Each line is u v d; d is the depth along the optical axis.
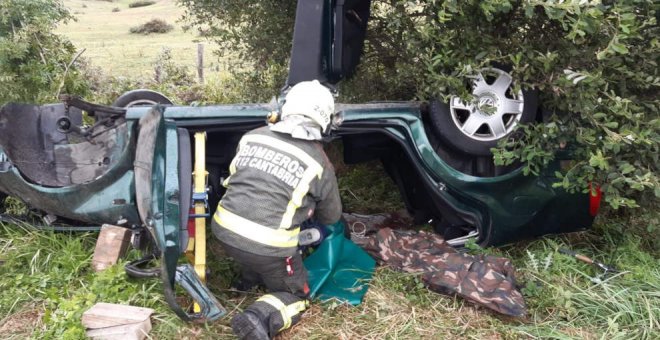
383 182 5.15
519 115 3.67
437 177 3.65
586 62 3.29
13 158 3.69
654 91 3.47
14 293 3.25
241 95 5.88
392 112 3.58
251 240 2.86
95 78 7.44
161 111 2.80
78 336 2.89
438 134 3.72
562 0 2.94
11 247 3.70
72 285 3.38
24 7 5.67
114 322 2.93
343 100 4.93
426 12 3.47
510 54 3.41
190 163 2.93
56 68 5.82
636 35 3.04
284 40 5.07
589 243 4.15
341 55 3.85
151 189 2.71
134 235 3.50
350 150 4.22
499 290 3.30
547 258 3.72
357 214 4.51
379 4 4.47
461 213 3.75
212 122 3.42
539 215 3.81
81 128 3.81
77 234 3.80
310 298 3.28
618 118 3.37
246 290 3.43
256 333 2.79
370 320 3.20
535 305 3.37
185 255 3.34
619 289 3.46
